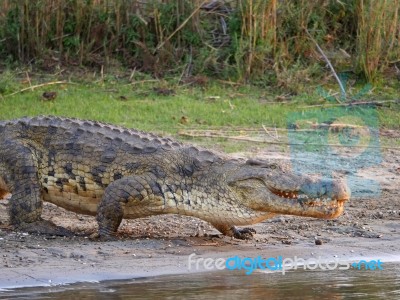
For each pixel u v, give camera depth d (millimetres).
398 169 15297
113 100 18906
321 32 21672
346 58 21500
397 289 9109
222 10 22172
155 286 8891
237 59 20406
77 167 10836
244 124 17781
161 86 19953
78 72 20562
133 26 21219
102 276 9172
